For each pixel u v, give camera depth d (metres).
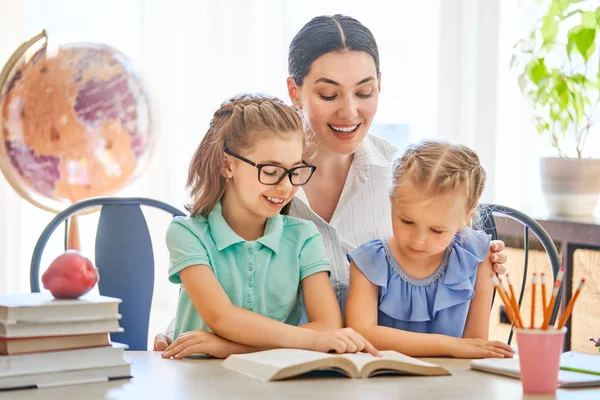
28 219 3.22
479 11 3.60
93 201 2.21
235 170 1.81
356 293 1.86
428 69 3.61
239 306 1.80
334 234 2.06
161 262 3.32
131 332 2.24
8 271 3.17
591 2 3.34
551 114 3.19
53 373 1.28
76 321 1.32
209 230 1.85
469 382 1.35
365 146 2.17
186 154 3.36
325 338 1.58
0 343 1.28
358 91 2.02
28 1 3.22
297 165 1.80
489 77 3.60
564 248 2.90
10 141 2.88
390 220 2.15
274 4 3.43
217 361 1.53
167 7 3.31
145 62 3.30
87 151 2.94
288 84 2.13
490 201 3.60
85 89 2.93
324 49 1.99
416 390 1.27
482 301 1.91
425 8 3.60
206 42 3.37
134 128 3.00
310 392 1.24
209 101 3.37
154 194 3.33
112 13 3.31
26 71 2.89
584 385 1.33
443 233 1.77
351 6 3.55
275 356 1.43
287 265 1.85
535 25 3.32
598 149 3.40
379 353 1.56
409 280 1.88
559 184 3.11
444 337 1.73
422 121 3.62
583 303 2.84
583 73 3.40
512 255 3.08
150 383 1.30
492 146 3.60
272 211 1.78
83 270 1.38
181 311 1.90
